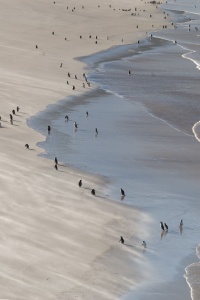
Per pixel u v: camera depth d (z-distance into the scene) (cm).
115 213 10862
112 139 14638
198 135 15025
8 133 14625
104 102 17788
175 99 18250
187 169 12925
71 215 10631
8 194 11175
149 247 9812
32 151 13538
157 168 12950
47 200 11088
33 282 8631
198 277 9025
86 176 12350
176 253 9675
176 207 11231
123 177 12425
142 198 11525
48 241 9719
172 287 8775
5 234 9794
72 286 8619
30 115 16212
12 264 9000
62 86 19250
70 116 16325
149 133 15138
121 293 8581
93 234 10069
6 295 8281
